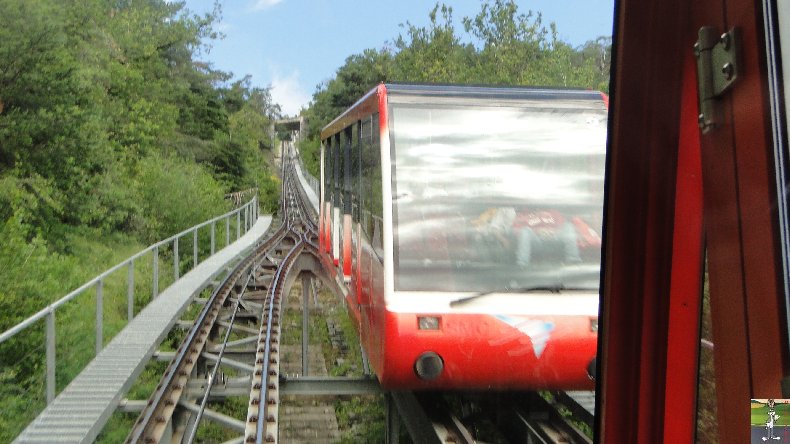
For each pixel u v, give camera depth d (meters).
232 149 53.16
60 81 18.97
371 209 7.02
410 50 28.38
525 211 6.38
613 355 1.77
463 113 6.65
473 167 6.47
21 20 18.27
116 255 20.06
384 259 6.11
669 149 1.64
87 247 19.12
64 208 19.41
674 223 1.67
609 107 1.71
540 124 6.72
